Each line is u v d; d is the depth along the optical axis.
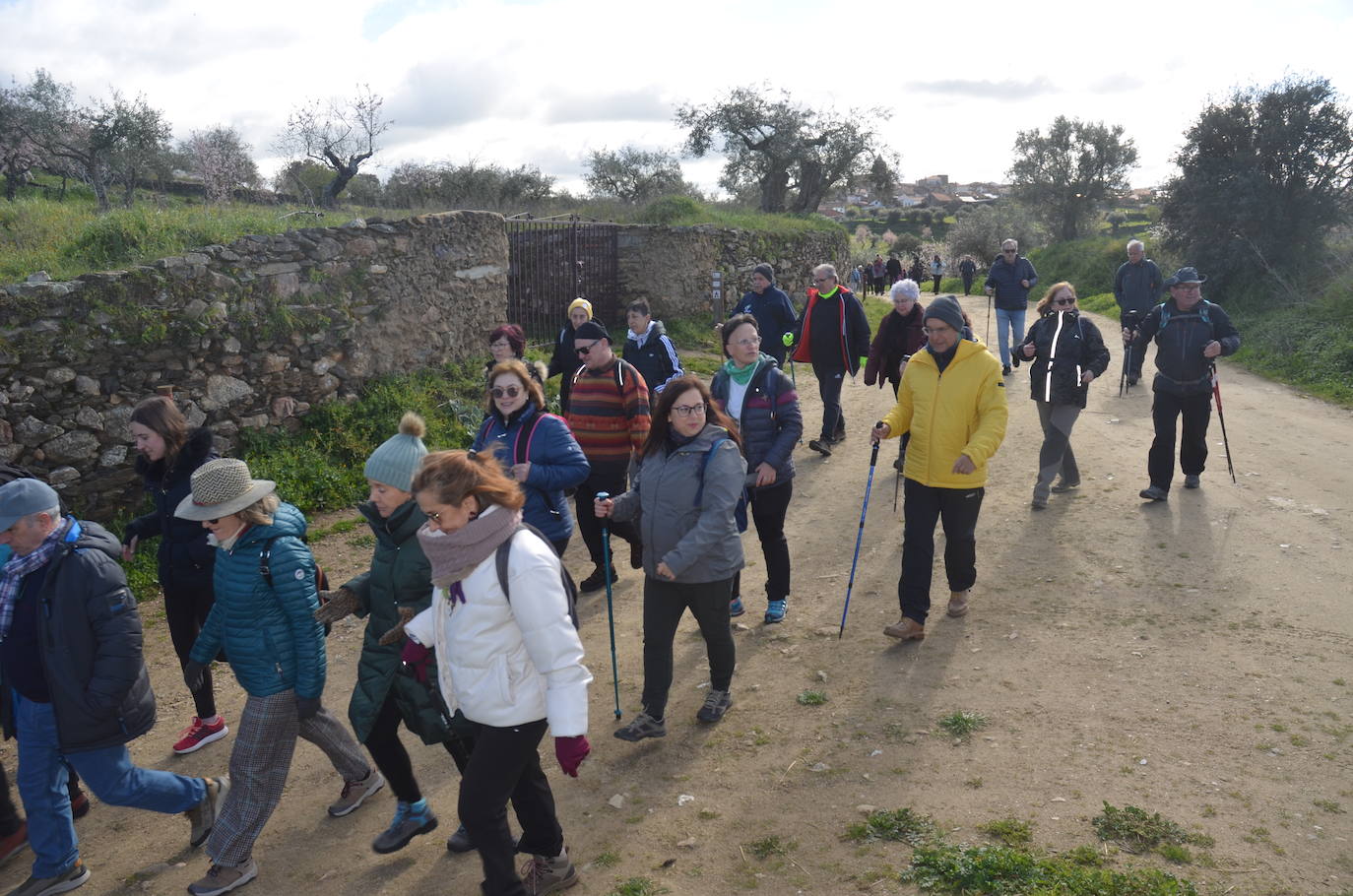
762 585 6.63
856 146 34.06
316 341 9.48
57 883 3.83
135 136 21.98
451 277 11.11
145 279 8.05
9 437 7.25
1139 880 3.15
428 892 3.62
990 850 3.40
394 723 3.67
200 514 3.48
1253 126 18.28
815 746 4.41
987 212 46.66
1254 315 16.72
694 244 17.78
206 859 4.07
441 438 9.77
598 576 6.71
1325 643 5.00
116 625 3.59
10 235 9.49
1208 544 6.58
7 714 3.87
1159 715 4.40
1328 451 8.99
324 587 3.96
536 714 2.95
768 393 5.65
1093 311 23.80
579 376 6.41
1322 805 3.61
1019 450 9.43
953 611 5.72
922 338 8.06
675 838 3.80
